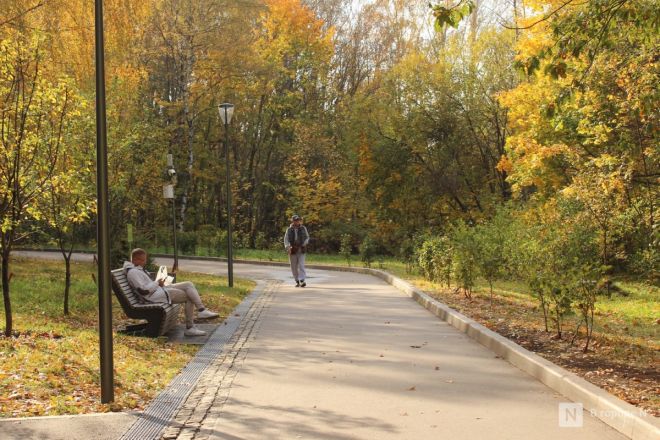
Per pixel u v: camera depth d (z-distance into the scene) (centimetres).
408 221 4100
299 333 1240
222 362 962
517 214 2383
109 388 710
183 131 4853
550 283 1112
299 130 5041
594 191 1891
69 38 1678
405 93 3991
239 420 659
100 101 716
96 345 1051
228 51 4281
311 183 4941
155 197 3834
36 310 1433
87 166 1355
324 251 5134
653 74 1445
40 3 1609
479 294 1895
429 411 684
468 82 3831
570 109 1967
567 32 1027
